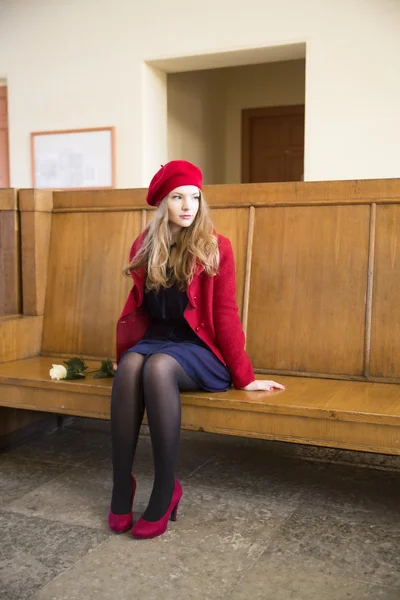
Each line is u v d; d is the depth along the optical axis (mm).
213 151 7504
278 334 2412
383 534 1869
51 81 5875
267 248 2480
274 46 5059
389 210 2318
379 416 1798
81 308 2760
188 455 2590
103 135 5699
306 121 5027
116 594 1535
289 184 2467
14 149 6090
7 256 2832
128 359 1873
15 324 2668
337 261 2369
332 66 4898
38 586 1570
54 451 2650
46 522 1945
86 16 5664
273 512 2027
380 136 4812
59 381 2246
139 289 2051
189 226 2020
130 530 1879
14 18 5934
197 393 2041
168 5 5355
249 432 1976
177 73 6496
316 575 1626
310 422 1896
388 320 2268
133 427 1830
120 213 2750
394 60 4707
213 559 1709
